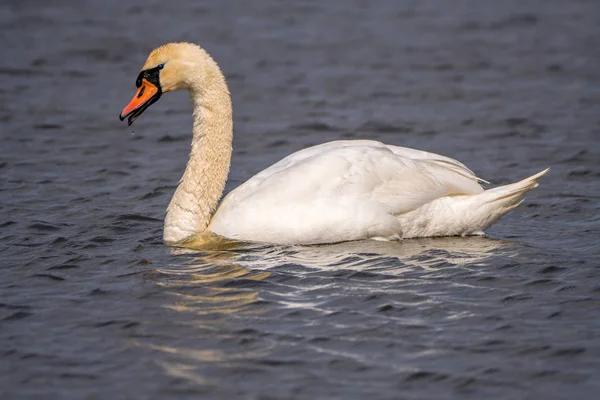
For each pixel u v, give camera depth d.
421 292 12.56
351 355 10.89
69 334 11.50
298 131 22.91
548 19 33.97
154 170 19.72
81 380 10.44
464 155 20.81
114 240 15.02
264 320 11.77
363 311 12.00
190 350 11.05
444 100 25.30
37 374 10.58
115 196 17.78
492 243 14.55
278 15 34.81
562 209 16.67
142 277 13.20
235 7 36.00
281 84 26.84
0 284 13.05
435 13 35.09
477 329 11.48
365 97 25.62
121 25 33.16
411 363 10.70
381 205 14.34
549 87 26.27
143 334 11.45
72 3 36.50
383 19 34.22
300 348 11.05
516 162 20.14
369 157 14.52
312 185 14.32
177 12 35.16
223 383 10.33
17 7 35.81
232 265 13.57
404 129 22.89
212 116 15.05
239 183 19.14
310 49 30.36
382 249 14.16
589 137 21.80
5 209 16.72
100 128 23.02
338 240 14.41
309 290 12.66
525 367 10.58
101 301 12.42
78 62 28.89
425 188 14.49
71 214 16.48
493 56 29.44
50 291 12.80
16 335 11.50
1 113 24.02
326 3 36.66
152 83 15.09
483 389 10.17
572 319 11.72
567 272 13.20
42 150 21.14
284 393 10.11
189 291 12.67
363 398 10.01
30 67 28.27
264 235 14.40
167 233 14.87
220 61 29.00
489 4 36.44
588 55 29.36
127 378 10.45
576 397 9.97
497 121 23.33
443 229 14.70
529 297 12.38
